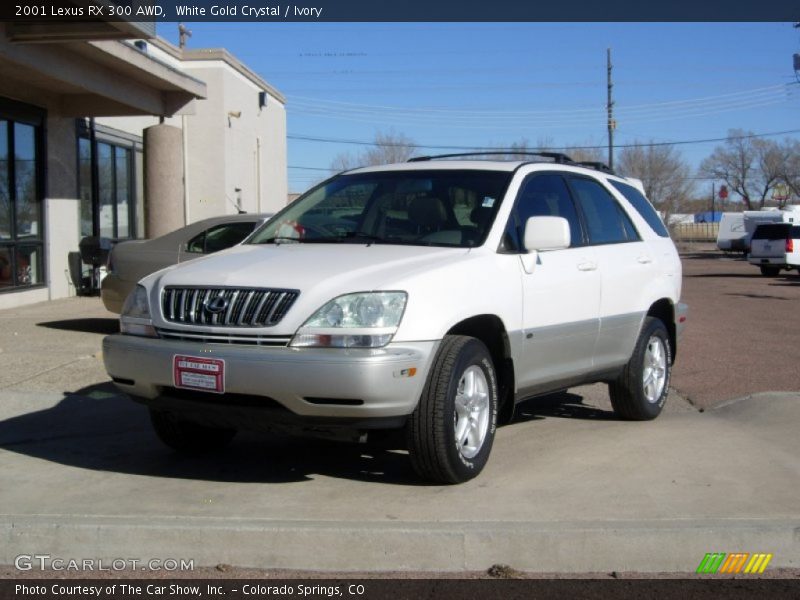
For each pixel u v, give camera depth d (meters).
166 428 5.89
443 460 5.12
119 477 5.62
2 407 7.49
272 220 6.57
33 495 5.23
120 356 5.25
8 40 12.20
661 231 7.98
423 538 4.50
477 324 5.52
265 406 4.89
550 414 7.65
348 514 4.84
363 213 6.21
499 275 5.56
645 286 7.18
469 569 4.49
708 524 4.66
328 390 4.70
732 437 6.70
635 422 7.31
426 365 4.95
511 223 5.93
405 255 5.40
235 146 26.00
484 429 5.47
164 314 5.22
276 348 4.83
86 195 18.11
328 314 4.84
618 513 4.87
